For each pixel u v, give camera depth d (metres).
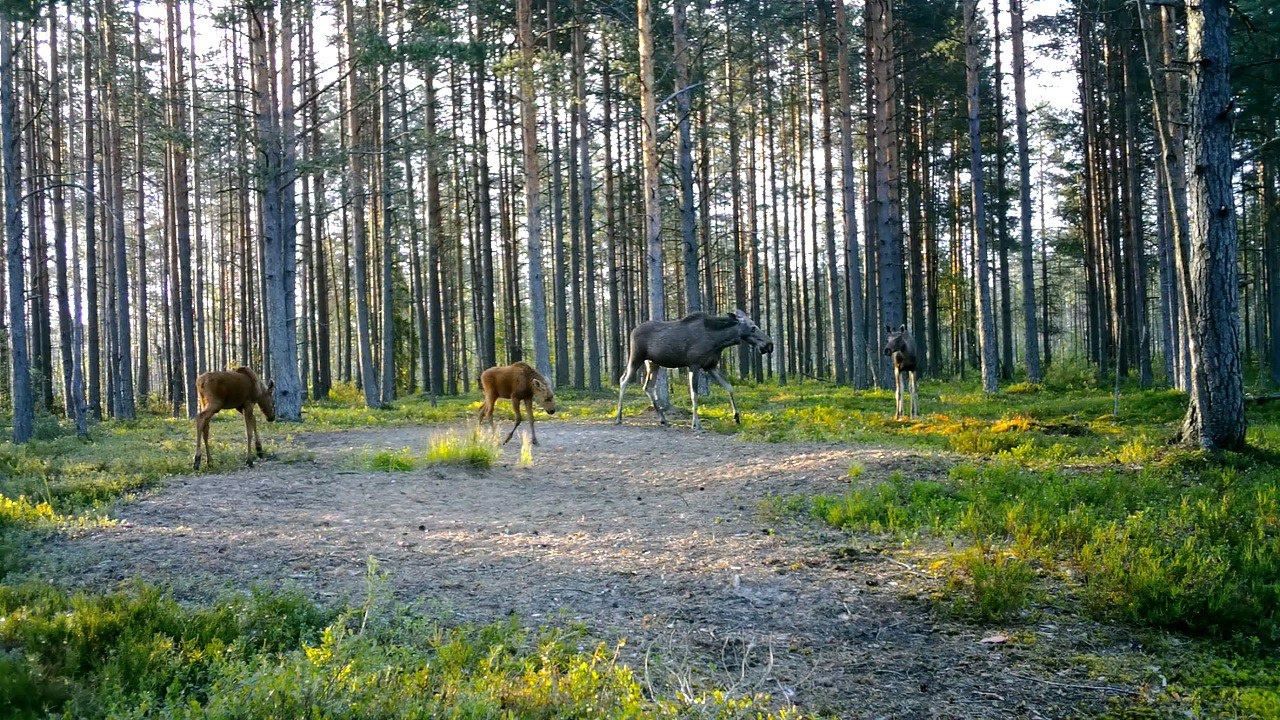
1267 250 30.42
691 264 23.03
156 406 29.20
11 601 5.11
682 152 23.16
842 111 26.64
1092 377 25.73
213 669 3.99
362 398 30.73
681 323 16.39
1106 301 33.06
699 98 29.84
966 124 33.91
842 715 3.87
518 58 21.05
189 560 6.45
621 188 36.62
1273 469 8.93
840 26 26.25
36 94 25.52
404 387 42.19
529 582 5.94
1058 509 7.45
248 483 10.12
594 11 27.11
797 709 3.86
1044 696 4.04
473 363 66.06
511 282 37.19
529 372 13.92
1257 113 24.30
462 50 19.47
